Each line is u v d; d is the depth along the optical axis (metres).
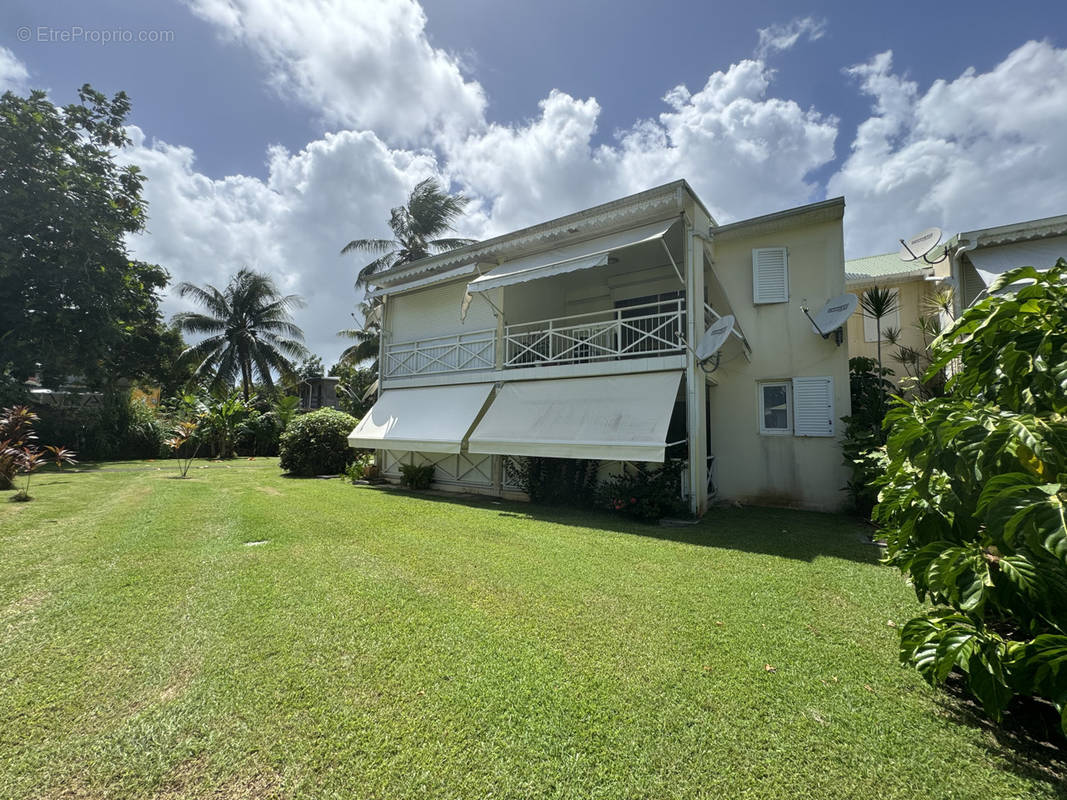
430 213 29.05
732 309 12.47
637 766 2.75
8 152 20.28
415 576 6.07
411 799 2.49
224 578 5.90
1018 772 2.71
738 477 12.50
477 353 14.75
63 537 7.88
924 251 12.26
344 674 3.70
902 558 3.69
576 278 15.74
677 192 10.47
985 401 3.65
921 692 3.52
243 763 2.75
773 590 5.63
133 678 3.62
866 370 12.28
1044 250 11.00
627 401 10.55
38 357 21.55
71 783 2.57
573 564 6.64
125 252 24.64
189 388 34.53
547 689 3.52
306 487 15.41
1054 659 2.51
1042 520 2.54
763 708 3.31
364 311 30.11
